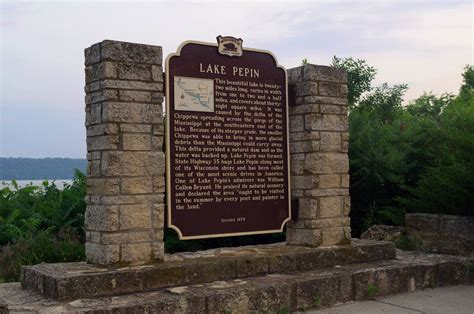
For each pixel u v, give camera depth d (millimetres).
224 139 8508
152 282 7277
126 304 6523
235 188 8594
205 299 6996
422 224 11000
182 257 8195
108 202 7297
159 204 7699
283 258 8508
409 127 14367
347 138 9680
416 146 14281
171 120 8016
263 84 8961
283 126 9156
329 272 8531
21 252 10461
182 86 8133
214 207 8359
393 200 13836
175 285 7484
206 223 8273
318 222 9227
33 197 15406
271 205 8984
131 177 7473
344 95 9672
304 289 7871
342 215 9531
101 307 6371
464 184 10773
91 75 7633
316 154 9266
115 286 6992
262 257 8312
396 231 11672
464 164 11008
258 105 8891
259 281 7836
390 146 13852
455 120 13070
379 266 9047
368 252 9484
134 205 7480
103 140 7398
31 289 7250
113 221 7301
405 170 13555
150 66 7711
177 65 8102
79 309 6285
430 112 24438
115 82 7398
